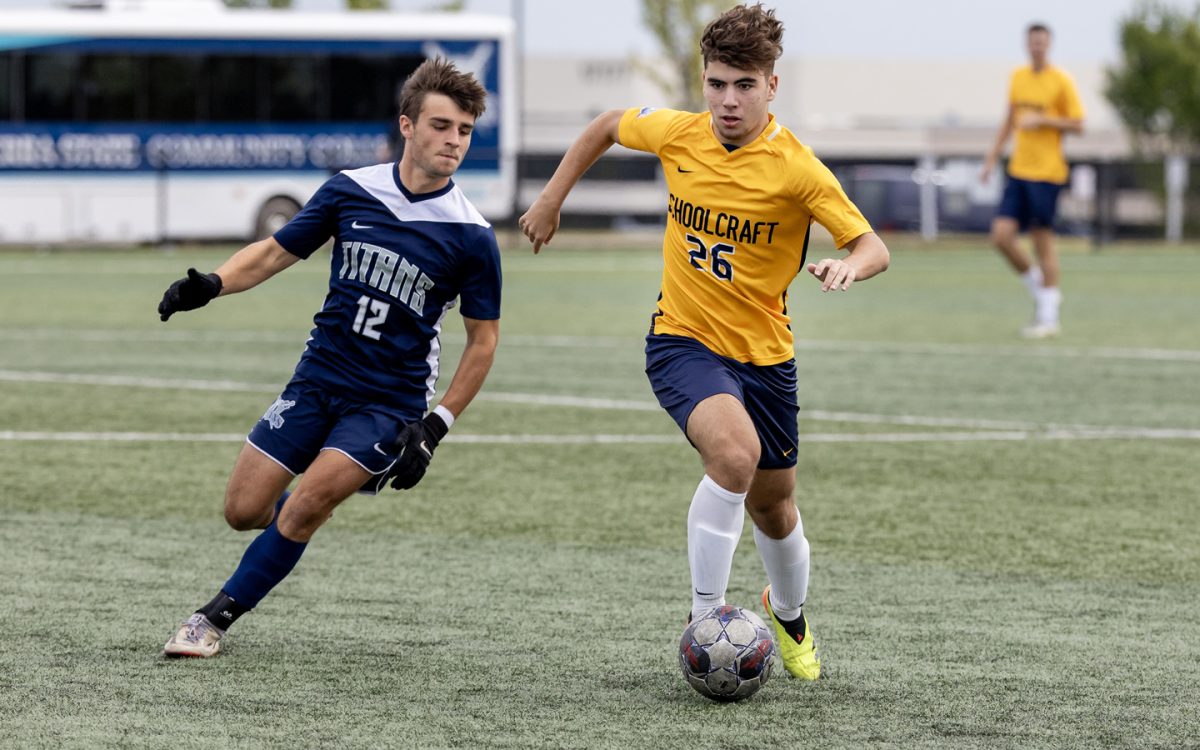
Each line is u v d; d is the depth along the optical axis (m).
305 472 17.66
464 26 105.38
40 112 99.75
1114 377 44.25
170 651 17.17
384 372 17.48
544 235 18.89
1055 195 54.19
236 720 15.05
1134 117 147.00
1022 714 15.59
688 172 17.36
